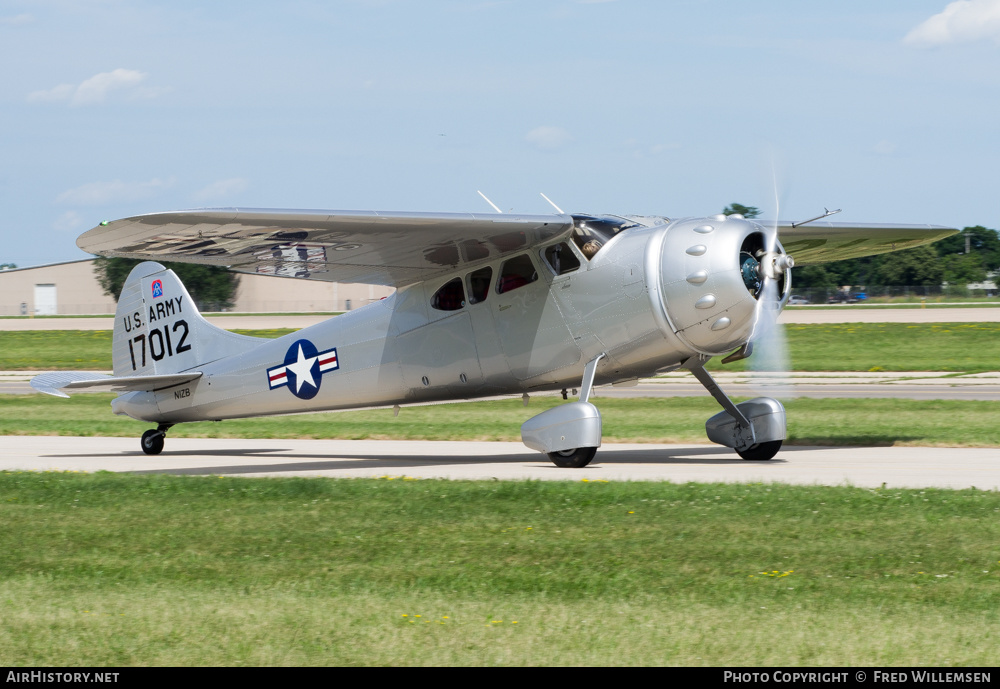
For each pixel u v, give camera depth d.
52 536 23.83
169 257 34.00
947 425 49.41
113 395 87.25
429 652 15.12
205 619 16.84
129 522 25.52
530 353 36.19
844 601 17.12
